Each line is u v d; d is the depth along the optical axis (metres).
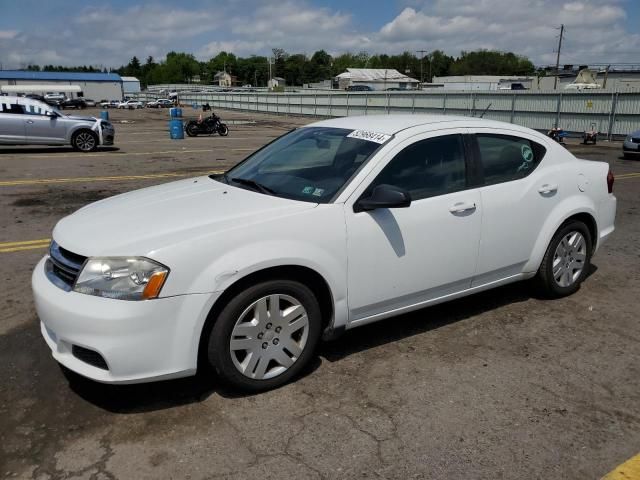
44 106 15.71
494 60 141.25
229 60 168.62
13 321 4.14
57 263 3.08
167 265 2.82
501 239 4.07
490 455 2.70
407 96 33.44
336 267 3.29
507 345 3.86
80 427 2.88
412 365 3.56
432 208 3.66
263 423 2.93
